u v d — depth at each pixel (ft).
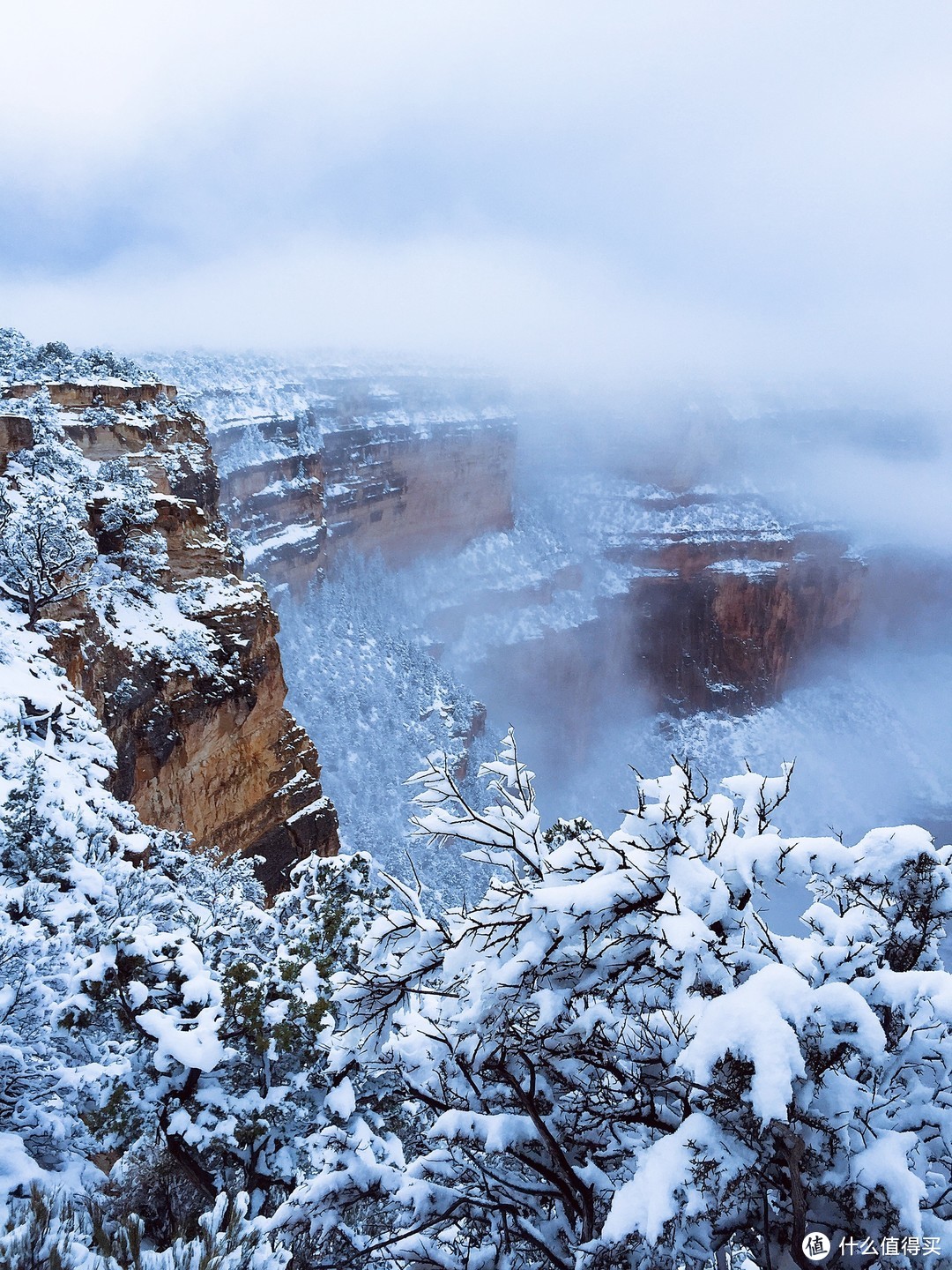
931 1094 16.40
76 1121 28.17
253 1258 16.39
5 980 28.96
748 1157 13.93
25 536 85.87
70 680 85.71
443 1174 19.12
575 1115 19.34
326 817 137.08
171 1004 28.94
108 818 56.90
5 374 133.08
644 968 17.30
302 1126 27.32
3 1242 15.52
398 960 19.20
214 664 115.55
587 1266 14.67
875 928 16.71
